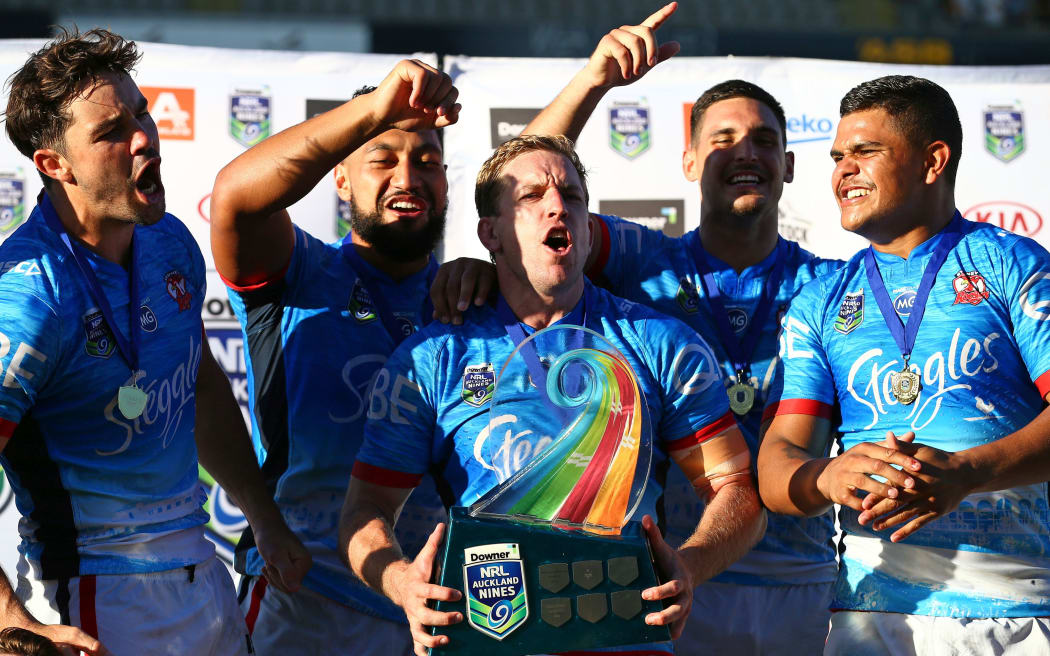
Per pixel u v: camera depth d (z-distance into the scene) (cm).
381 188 476
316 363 473
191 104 593
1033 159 637
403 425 392
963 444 382
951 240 411
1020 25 968
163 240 419
